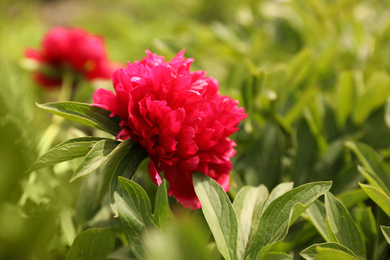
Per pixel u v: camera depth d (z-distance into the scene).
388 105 0.89
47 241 0.62
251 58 1.18
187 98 0.65
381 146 0.90
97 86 1.04
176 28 1.32
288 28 1.27
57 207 0.66
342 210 0.66
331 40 1.07
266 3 1.48
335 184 0.80
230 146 0.69
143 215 0.63
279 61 1.23
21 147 0.61
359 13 1.37
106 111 0.66
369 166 0.76
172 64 0.68
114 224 0.74
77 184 0.75
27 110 0.72
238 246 0.65
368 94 0.93
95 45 1.01
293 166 0.85
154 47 1.04
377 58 1.15
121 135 0.66
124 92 0.64
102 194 0.74
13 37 1.27
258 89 0.88
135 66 0.67
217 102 0.67
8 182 0.56
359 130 0.93
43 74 1.03
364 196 0.73
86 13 1.85
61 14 2.07
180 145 0.64
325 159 0.86
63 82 1.02
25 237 0.58
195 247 0.47
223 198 0.65
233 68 1.15
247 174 0.84
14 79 0.72
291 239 0.72
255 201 0.70
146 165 0.74
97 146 0.63
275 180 0.84
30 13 1.51
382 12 1.36
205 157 0.66
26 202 0.64
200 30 1.28
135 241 0.62
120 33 1.57
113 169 0.72
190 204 0.66
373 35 1.23
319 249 0.61
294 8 1.25
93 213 0.75
